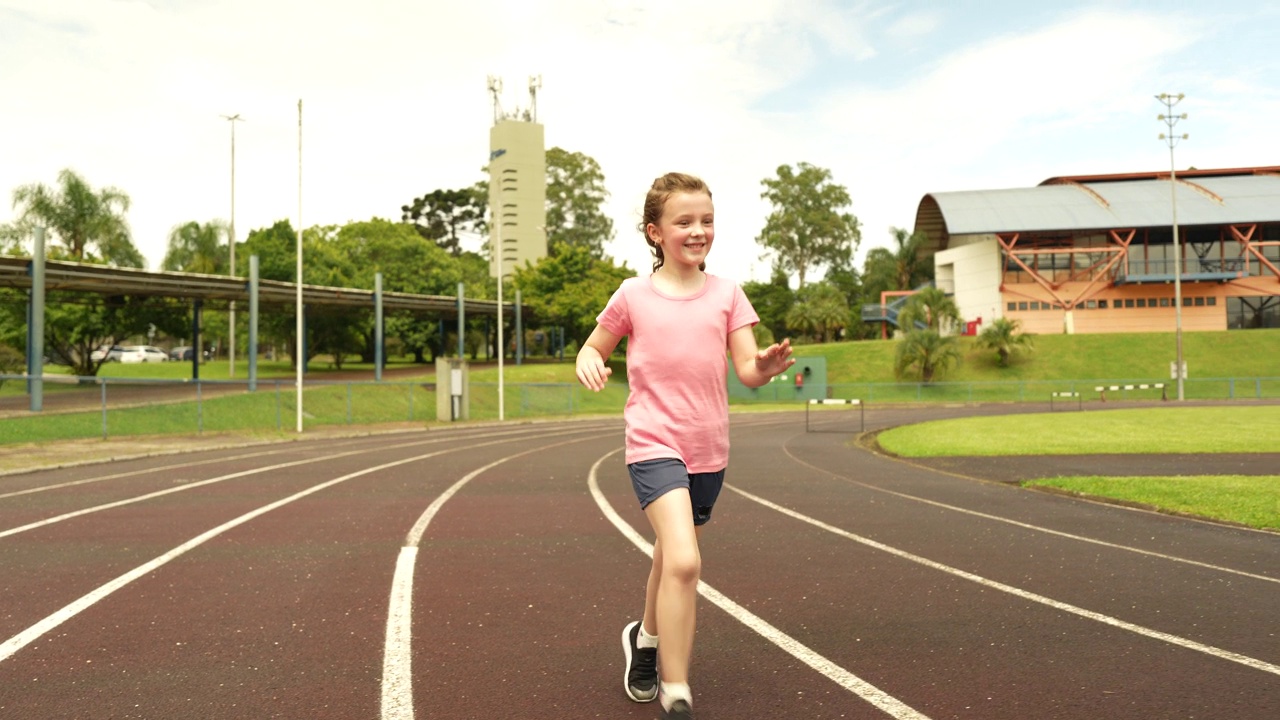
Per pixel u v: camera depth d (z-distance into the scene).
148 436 22.97
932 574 5.92
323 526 8.09
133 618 4.75
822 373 59.19
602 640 4.32
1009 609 4.92
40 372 26.69
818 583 5.63
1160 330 72.25
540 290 70.31
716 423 2.91
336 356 65.62
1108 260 72.19
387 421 33.97
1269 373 60.16
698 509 3.00
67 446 19.00
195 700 3.44
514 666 3.89
